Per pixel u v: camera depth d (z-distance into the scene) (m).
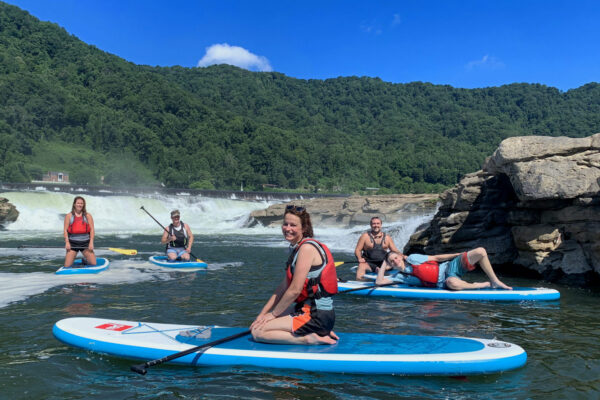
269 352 3.38
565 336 4.40
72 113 115.75
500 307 5.81
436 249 11.12
